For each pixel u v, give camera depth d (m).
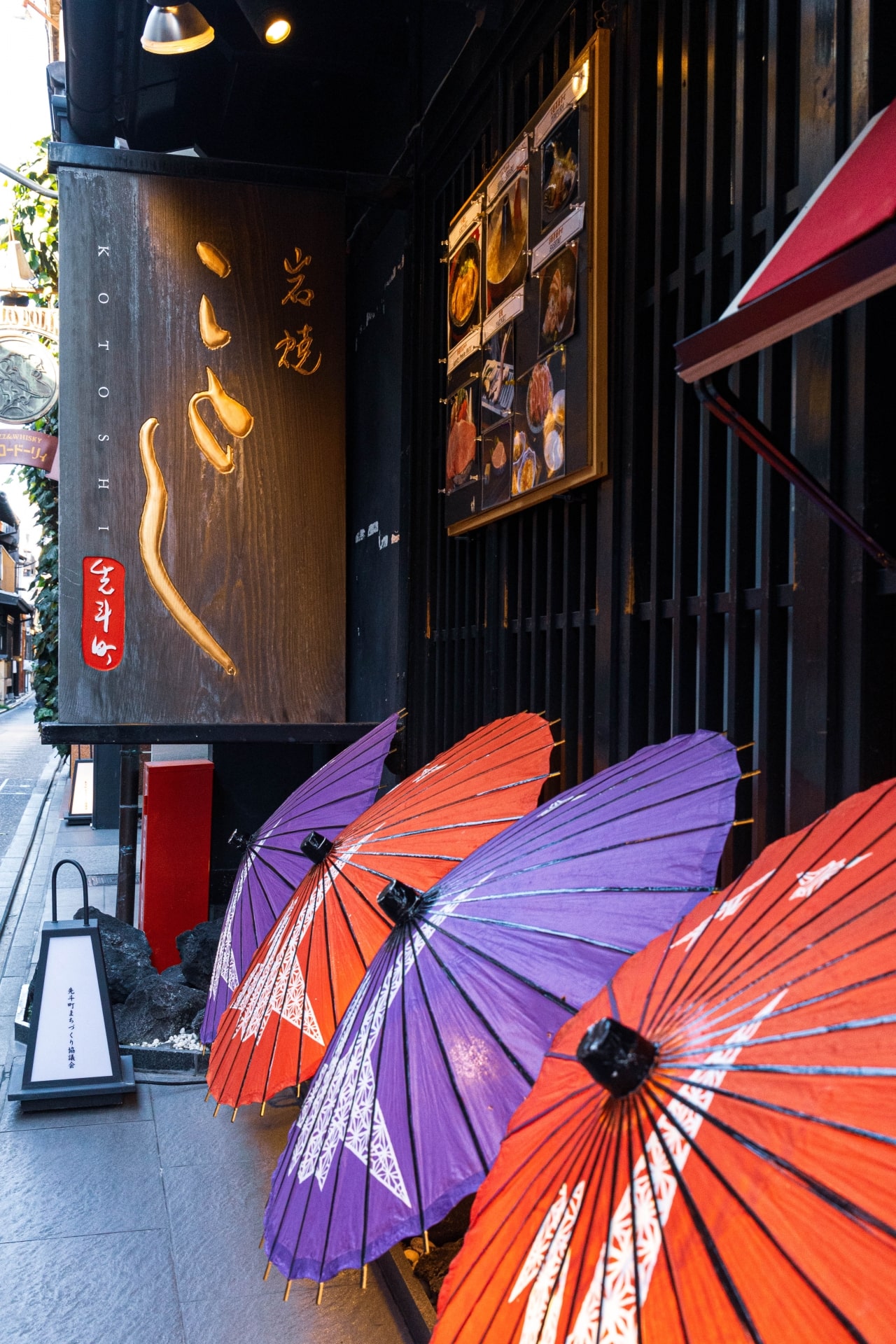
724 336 1.61
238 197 5.72
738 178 2.83
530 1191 1.29
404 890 2.23
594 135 3.52
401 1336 2.79
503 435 4.38
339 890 2.84
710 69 3.02
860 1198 0.91
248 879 3.66
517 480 4.20
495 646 4.74
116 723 5.55
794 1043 1.08
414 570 5.90
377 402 6.59
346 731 5.81
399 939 2.17
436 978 1.98
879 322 2.26
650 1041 1.26
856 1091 0.99
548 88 4.32
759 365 2.84
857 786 2.28
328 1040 2.58
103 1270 3.10
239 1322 2.85
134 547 5.59
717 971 1.32
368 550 6.73
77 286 5.54
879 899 1.23
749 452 2.83
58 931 4.52
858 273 1.36
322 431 5.82
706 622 2.96
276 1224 1.98
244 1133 4.08
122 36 6.30
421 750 5.81
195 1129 4.13
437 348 5.70
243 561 5.72
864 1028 1.04
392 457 6.22
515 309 4.23
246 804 7.76
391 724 3.99
